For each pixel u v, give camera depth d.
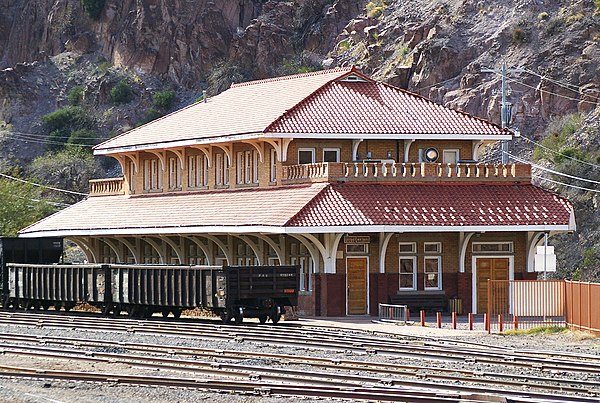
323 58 191.88
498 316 86.06
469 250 95.62
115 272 92.06
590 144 142.12
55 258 105.56
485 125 101.38
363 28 187.25
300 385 47.59
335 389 46.12
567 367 55.50
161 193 116.62
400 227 90.38
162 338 70.81
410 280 94.81
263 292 82.94
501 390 46.03
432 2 179.88
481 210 93.88
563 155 140.88
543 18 163.25
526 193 96.75
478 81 159.12
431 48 165.62
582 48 155.75
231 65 198.38
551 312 78.44
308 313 93.19
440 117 101.56
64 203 178.38
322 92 103.25
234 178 106.12
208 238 104.19
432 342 69.56
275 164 100.50
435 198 94.44
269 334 72.94
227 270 82.00
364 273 93.50
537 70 155.62
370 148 99.94
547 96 152.25
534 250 96.31
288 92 108.19
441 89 162.50
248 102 111.12
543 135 149.38
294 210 90.69
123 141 119.50
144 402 44.56
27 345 66.19
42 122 199.12
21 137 197.88
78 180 182.38
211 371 53.12
